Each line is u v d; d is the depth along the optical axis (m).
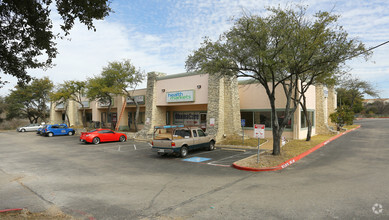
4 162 12.75
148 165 11.41
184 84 22.08
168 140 13.03
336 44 11.32
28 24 5.62
